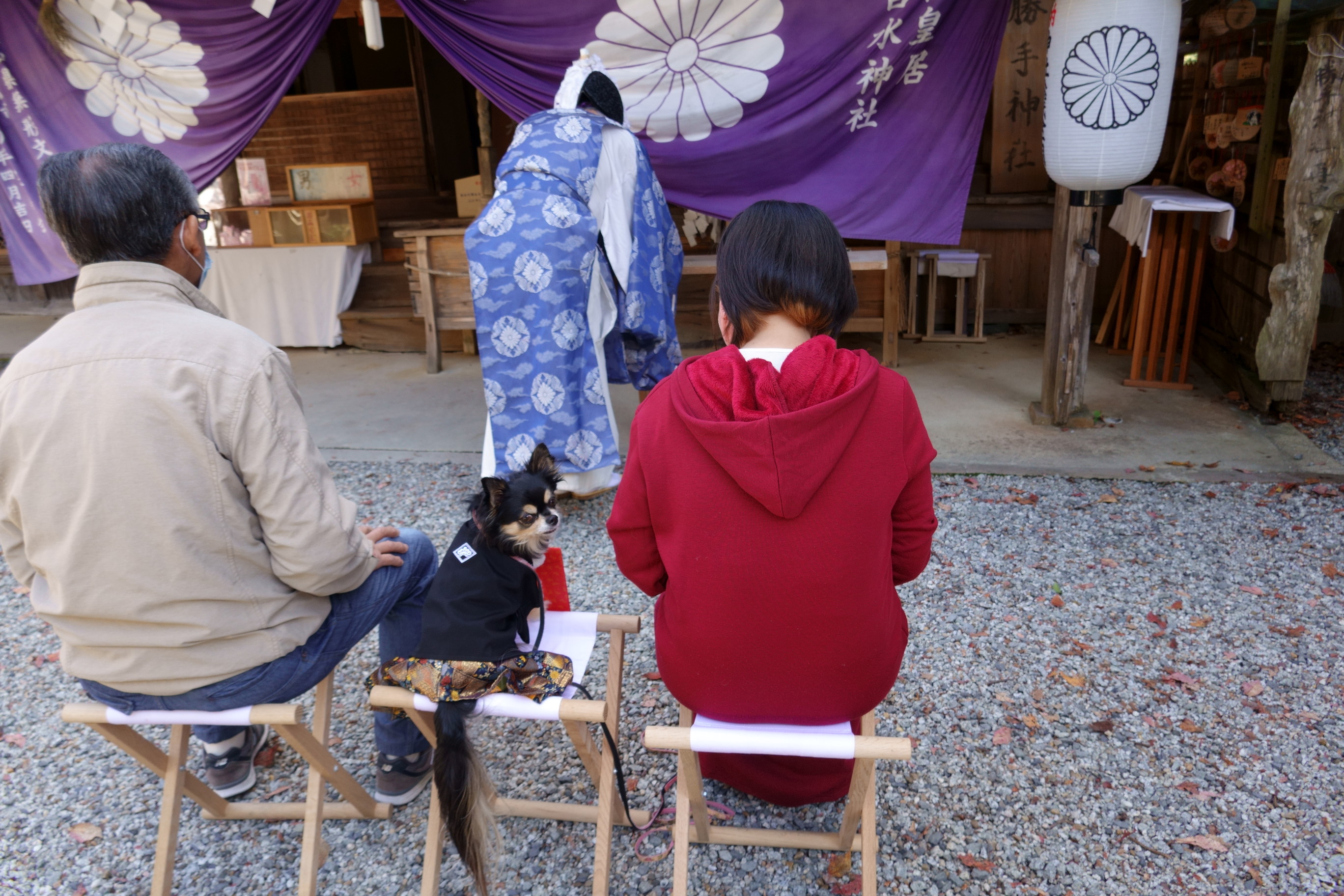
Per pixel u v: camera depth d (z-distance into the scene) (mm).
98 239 1649
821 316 1656
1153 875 2057
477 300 3572
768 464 1432
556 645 2074
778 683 1614
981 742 2500
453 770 1733
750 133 4324
